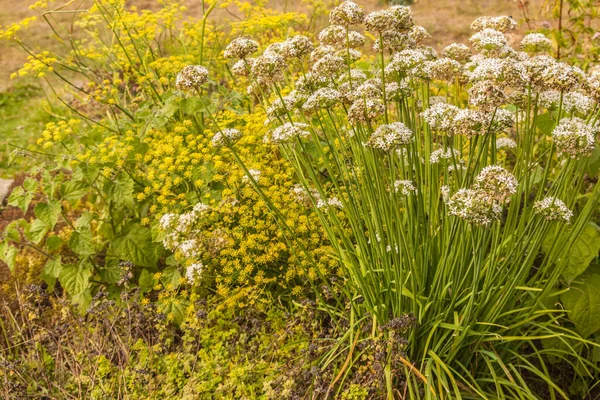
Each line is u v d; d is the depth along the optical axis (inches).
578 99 92.7
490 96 80.7
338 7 93.3
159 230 126.5
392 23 90.5
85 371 114.0
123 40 166.7
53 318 132.6
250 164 134.0
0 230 168.6
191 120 152.0
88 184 135.7
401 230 93.7
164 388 105.7
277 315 118.5
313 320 118.1
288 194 130.3
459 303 97.0
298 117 135.9
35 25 418.3
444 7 402.0
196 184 130.6
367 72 139.9
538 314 97.8
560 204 85.0
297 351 113.3
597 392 115.6
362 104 91.0
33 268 148.6
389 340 94.7
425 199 101.8
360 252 109.0
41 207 131.3
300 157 105.5
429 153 98.3
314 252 118.0
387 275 99.0
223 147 132.6
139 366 107.6
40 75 156.3
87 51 175.9
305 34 197.3
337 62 98.2
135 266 143.3
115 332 119.5
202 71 99.8
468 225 91.7
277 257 120.3
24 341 123.5
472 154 89.0
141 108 149.7
